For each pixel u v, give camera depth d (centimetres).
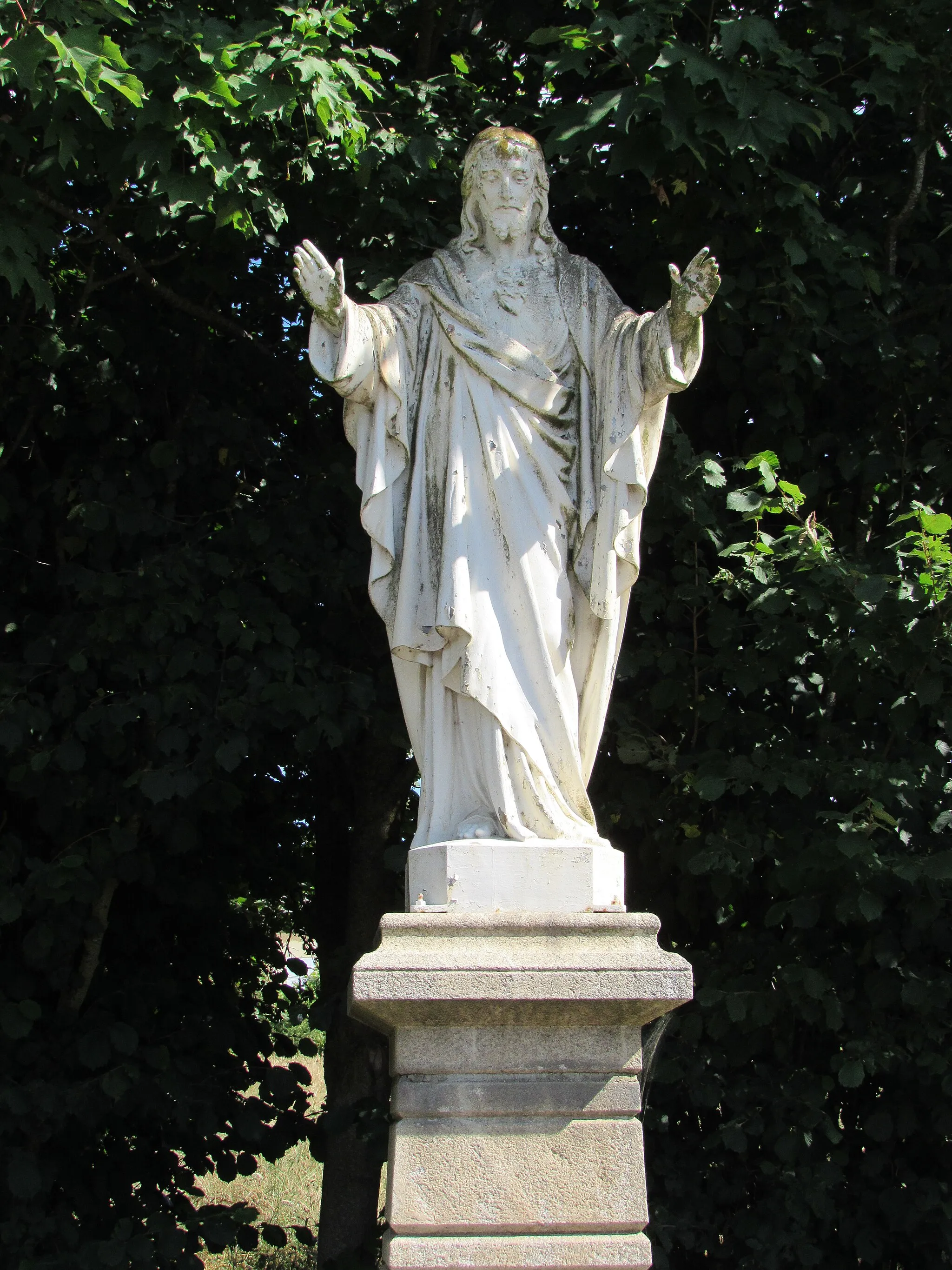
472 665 482
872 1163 684
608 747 765
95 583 724
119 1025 713
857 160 834
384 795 881
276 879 955
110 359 787
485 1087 445
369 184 753
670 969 444
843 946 705
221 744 710
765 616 722
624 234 785
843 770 661
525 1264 429
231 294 849
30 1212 679
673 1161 698
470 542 495
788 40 806
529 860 468
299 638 738
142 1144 784
